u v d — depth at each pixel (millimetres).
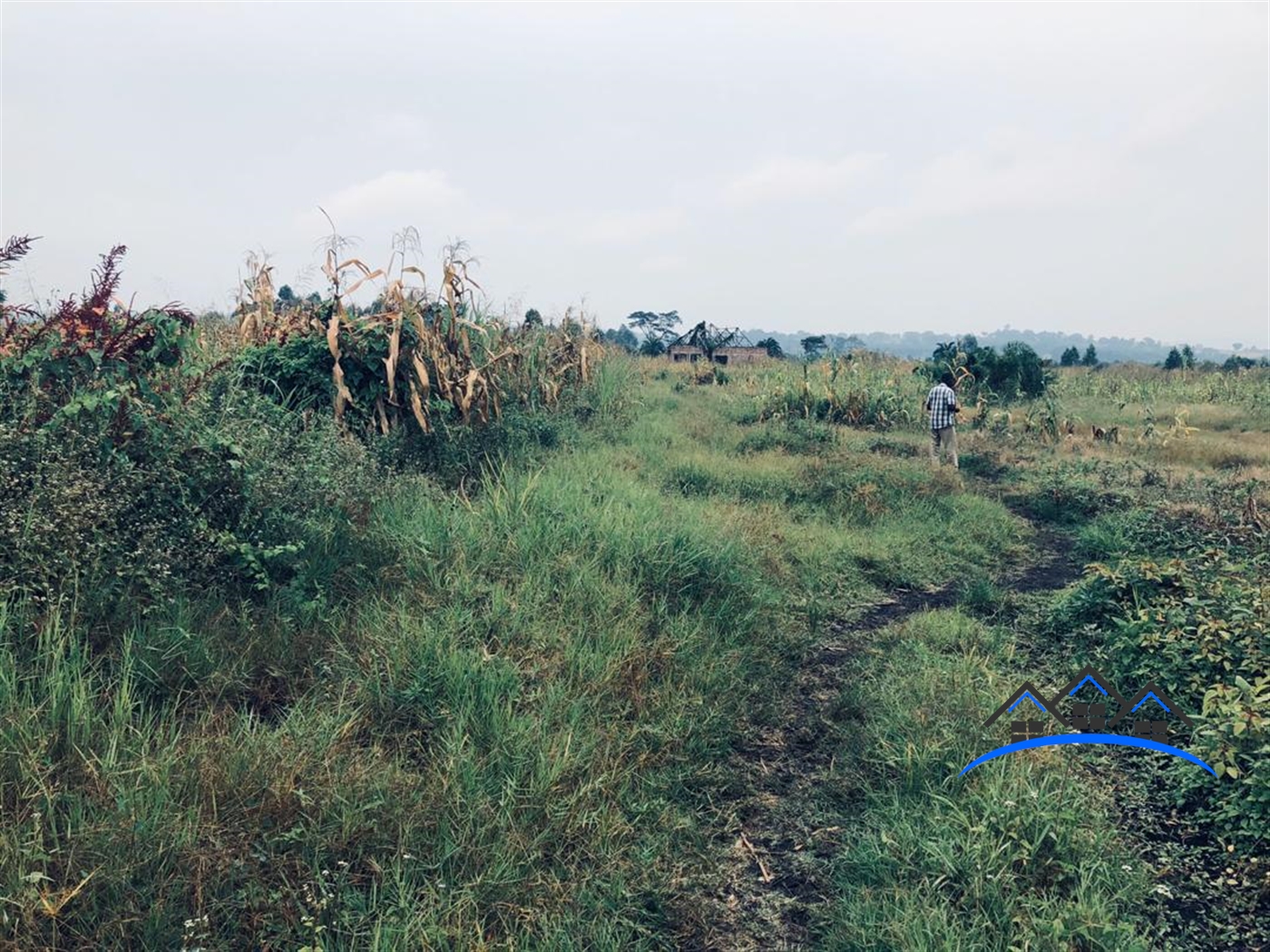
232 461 5125
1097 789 4133
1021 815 3684
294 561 5188
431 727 4121
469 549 5852
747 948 3236
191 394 5617
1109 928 3014
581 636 5102
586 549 6223
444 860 3297
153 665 4023
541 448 9836
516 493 6930
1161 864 3631
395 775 3641
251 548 4977
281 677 4293
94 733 3447
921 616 6516
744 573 6590
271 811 3254
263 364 8125
